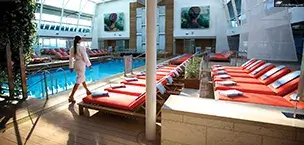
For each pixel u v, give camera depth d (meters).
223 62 11.67
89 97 3.30
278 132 1.72
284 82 3.48
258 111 2.02
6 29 3.54
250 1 10.08
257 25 9.57
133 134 2.59
